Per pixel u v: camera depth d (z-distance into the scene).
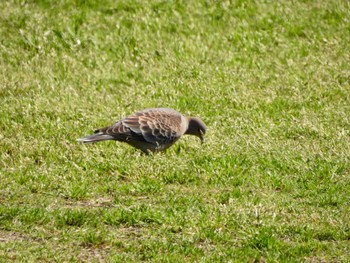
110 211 11.23
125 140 13.30
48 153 13.49
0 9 21.06
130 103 16.22
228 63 18.91
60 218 10.89
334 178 12.89
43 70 18.12
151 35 20.16
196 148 14.05
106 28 20.44
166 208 11.41
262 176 12.80
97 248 10.27
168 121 13.60
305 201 11.90
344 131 14.84
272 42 20.33
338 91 17.28
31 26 20.08
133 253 10.11
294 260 10.01
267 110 16.14
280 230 10.80
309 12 21.97
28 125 14.83
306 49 19.94
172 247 10.23
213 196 12.04
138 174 12.75
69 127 14.76
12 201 11.70
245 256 10.11
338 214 11.43
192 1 21.97
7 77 17.56
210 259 9.96
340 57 19.44
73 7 21.47
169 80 17.75
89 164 13.09
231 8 21.86
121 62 18.77
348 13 21.84
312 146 14.12
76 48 19.44
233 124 15.15
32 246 10.17
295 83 17.73
